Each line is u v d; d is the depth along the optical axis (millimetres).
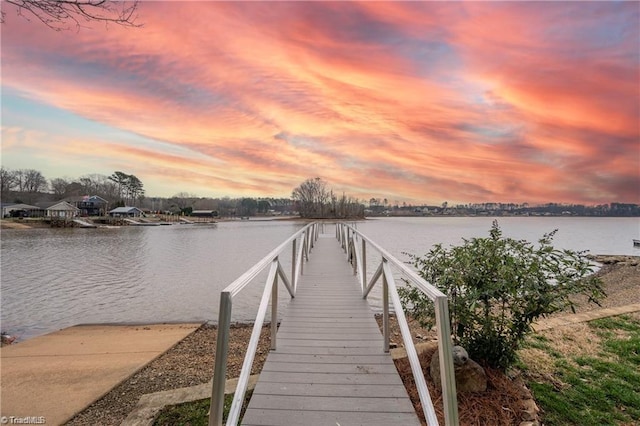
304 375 2336
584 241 30234
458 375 2404
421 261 3328
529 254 2654
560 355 3350
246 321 6977
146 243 26922
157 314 7785
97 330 6488
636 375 2920
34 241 28203
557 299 2484
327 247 10086
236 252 21016
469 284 2646
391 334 4883
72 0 2529
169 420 2346
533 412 2270
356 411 1927
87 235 35188
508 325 2629
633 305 5109
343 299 4266
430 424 1567
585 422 2287
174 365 4230
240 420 2258
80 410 3096
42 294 10039
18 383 3746
